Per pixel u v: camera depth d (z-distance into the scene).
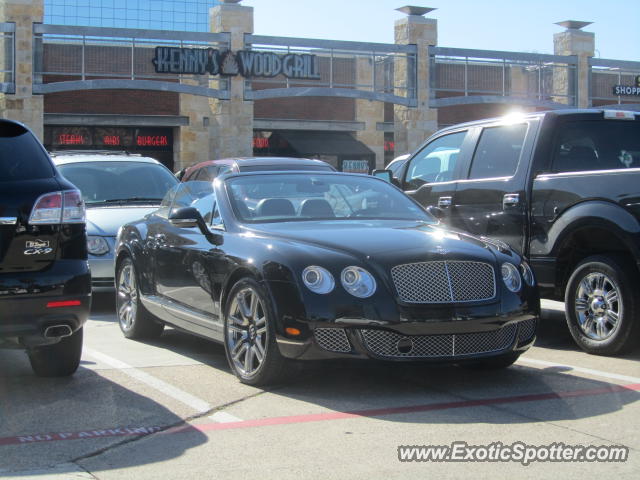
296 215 6.70
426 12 32.62
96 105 30.11
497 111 36.28
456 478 4.02
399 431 4.78
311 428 4.86
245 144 29.59
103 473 4.09
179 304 7.05
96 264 9.77
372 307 5.42
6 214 5.29
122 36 27.92
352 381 6.06
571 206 7.16
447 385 5.94
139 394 5.69
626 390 5.74
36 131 27.30
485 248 6.03
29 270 5.36
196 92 28.56
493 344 5.75
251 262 5.86
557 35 35.59
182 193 7.75
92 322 9.17
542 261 7.43
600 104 36.00
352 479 4.00
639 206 6.59
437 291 5.58
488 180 8.09
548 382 6.02
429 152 9.21
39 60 27.34
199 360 6.91
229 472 4.11
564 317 9.13
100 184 11.16
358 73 33.56
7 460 4.29
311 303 5.45
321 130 33.94
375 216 6.87
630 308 6.71
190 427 4.90
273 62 29.30
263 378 5.74
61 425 4.95
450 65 34.28
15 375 6.31
